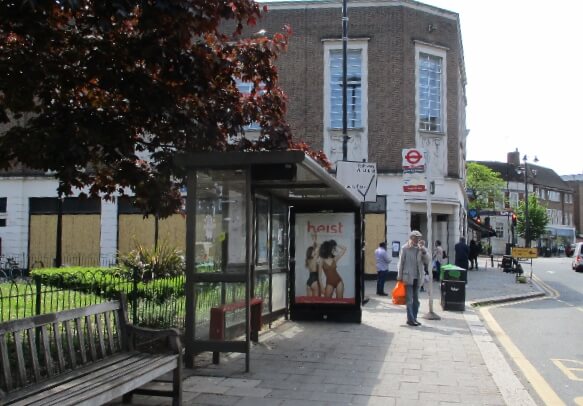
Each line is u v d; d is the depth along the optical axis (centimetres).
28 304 938
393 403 619
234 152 713
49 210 2528
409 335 1048
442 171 2533
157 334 603
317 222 1184
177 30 693
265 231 1046
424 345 953
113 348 601
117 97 825
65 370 528
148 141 955
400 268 1173
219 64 793
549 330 1229
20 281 1199
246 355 735
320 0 2481
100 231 2481
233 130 876
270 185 925
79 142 768
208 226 759
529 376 800
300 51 2484
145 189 878
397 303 1477
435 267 2316
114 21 712
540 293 2030
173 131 830
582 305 1719
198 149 844
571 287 2431
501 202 6675
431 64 2556
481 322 1245
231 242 755
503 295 1908
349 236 1175
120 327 615
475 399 643
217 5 705
